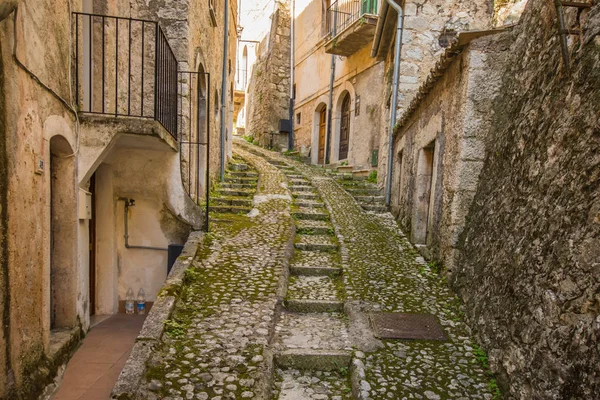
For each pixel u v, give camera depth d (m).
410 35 8.18
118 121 4.06
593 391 1.94
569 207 2.52
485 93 4.38
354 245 6.20
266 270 5.05
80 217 4.02
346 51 11.77
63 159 3.67
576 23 2.95
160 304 3.89
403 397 2.88
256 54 20.19
